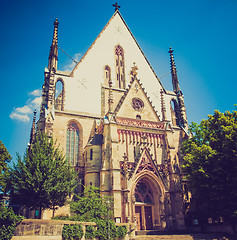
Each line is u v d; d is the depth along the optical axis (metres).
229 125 47.75
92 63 68.75
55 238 31.03
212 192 47.72
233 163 44.81
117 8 79.81
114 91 67.75
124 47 75.38
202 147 48.44
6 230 28.20
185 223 56.06
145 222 52.16
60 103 65.06
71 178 43.81
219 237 44.66
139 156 53.72
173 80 80.62
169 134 60.12
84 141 60.00
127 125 56.44
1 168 44.00
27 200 38.62
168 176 55.78
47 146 43.91
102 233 36.47
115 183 48.72
